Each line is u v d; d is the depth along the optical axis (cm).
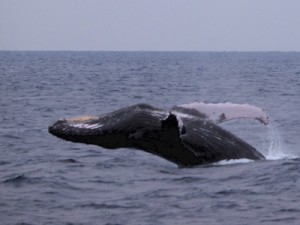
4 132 7019
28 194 3775
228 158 4303
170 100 12112
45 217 3266
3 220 3212
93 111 9888
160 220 3186
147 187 3884
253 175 4022
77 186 3984
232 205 3416
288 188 3728
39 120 8456
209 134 4216
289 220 3138
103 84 17462
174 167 4453
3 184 4069
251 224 3088
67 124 3891
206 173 4097
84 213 3331
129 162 4850
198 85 16862
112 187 3941
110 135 3825
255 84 17288
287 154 5359
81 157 5197
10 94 13375
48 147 5856
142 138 3875
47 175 4356
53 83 17688
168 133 3900
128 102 11612
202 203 3462
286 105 10888
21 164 4903
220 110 4028
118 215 3281
